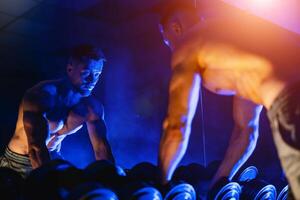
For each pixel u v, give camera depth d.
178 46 1.95
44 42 7.17
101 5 5.64
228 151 2.44
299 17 4.04
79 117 3.18
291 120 1.50
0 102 8.41
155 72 7.36
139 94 7.85
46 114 2.90
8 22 6.21
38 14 5.93
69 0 5.44
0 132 8.27
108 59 7.64
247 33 1.83
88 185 1.71
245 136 2.40
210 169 2.62
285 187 2.73
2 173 2.27
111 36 6.95
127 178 2.05
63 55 7.78
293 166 1.48
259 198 2.49
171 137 1.79
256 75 1.72
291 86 1.58
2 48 7.34
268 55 1.73
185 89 1.83
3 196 2.18
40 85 2.89
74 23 6.37
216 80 1.86
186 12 2.11
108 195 1.74
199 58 1.86
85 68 2.96
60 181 1.91
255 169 2.66
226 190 2.28
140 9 5.77
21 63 8.14
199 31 1.92
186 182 2.22
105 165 2.04
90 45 3.06
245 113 2.39
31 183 1.95
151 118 7.68
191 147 6.89
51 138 3.16
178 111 1.81
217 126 6.68
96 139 3.25
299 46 1.88
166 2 5.23
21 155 2.92
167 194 1.96
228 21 1.91
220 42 1.81
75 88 3.06
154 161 7.59
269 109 1.64
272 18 4.21
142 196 1.84
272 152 5.39
